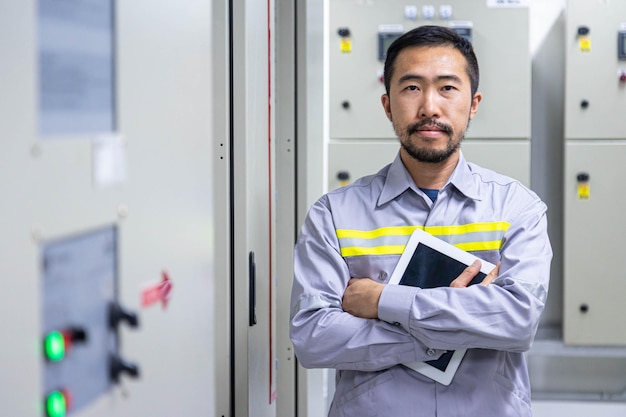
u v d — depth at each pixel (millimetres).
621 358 4293
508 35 3980
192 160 1439
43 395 988
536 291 1671
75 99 1034
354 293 1736
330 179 4051
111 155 1120
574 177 4129
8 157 902
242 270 2197
